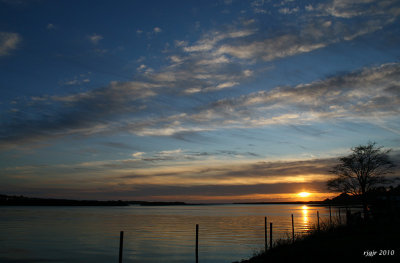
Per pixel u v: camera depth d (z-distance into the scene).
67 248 36.66
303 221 72.88
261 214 137.62
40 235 50.22
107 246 38.28
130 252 33.81
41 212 157.00
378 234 22.45
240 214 139.75
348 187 42.97
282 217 103.56
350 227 27.27
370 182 41.41
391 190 39.50
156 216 119.38
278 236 42.31
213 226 67.06
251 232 52.06
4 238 46.31
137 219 96.94
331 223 29.77
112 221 85.94
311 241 20.81
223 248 35.28
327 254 16.14
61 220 89.06
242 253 31.88
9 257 31.02
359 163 42.47
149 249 35.62
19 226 67.00
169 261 28.75
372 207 38.16
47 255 32.16
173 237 47.03
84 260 29.50
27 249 35.97
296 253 17.28
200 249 35.06
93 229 60.72
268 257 18.05
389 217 32.97
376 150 42.28
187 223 77.81
